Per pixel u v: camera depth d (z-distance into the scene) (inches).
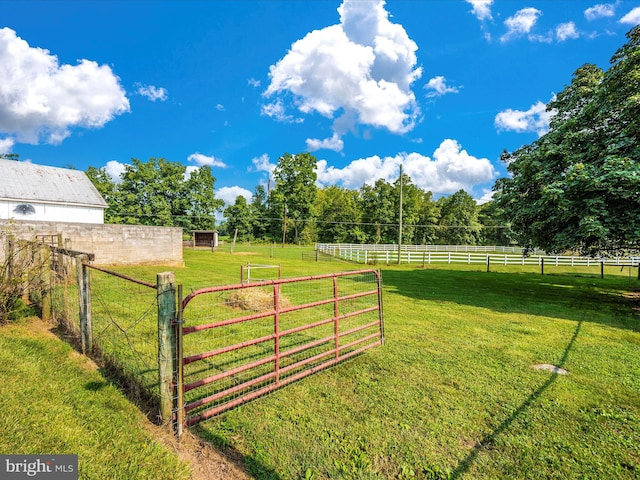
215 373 152.6
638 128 307.3
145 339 181.3
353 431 109.2
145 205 1608.0
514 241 512.7
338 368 162.9
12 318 202.4
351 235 2069.4
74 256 176.1
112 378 134.6
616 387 145.6
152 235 611.5
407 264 868.0
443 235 2241.6
